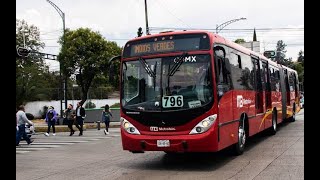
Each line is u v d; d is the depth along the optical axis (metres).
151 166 10.56
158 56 10.11
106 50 44.72
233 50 11.58
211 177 8.72
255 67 14.36
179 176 8.98
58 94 56.09
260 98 14.80
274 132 16.98
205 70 9.71
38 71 53.47
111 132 25.59
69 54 43.62
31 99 51.72
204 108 9.58
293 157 10.90
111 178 9.10
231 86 11.03
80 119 23.45
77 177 9.41
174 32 10.12
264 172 9.02
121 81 10.47
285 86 20.98
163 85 9.92
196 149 9.56
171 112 9.73
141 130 10.04
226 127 10.41
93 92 59.59
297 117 29.69
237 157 11.41
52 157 13.33
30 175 9.88
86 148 15.97
